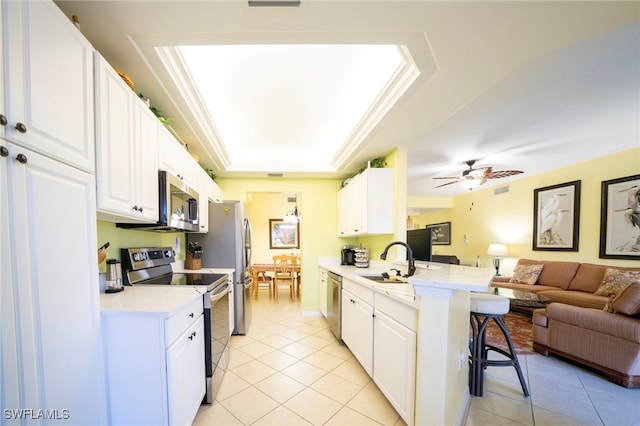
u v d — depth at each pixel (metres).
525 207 4.95
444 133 2.83
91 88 1.13
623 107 2.24
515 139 3.02
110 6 1.10
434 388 1.40
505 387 2.10
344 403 1.88
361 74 2.06
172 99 1.88
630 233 3.39
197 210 2.48
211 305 1.88
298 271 5.71
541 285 4.25
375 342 2.01
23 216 0.81
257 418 1.72
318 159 3.92
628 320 2.08
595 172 3.78
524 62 1.47
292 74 2.06
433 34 1.28
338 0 1.09
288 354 2.69
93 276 1.14
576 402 1.90
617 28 1.35
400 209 2.86
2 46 0.75
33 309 0.84
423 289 1.42
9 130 0.77
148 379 1.26
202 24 1.23
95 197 1.16
